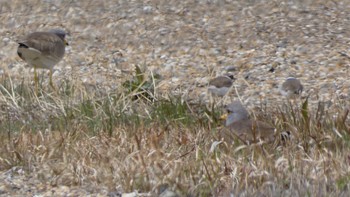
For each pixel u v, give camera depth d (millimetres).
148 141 16078
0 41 24734
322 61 22188
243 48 23406
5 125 18094
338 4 25750
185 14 25359
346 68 21688
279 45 23391
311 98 19875
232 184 13938
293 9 25406
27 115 18766
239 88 20891
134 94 19297
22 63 23359
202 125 17344
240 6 25656
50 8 26219
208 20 25016
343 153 15031
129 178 14336
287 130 16578
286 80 20234
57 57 20984
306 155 15156
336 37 23625
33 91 20141
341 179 13898
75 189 14516
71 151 15867
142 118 18078
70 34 24875
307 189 13445
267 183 13836
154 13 25453
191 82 21453
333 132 16250
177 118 17891
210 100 19531
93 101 18891
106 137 16578
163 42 24031
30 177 15133
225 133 15984
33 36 20672
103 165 15023
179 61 22922
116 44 24219
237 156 15094
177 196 13891
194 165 14617
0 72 22859
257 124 16031
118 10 25734
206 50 23391
